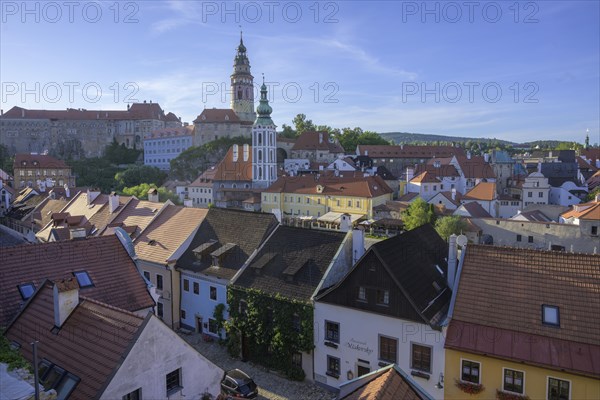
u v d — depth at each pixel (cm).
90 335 1966
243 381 3116
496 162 15000
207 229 4456
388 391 1609
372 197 10719
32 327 2198
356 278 3070
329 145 19812
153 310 2867
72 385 1794
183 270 4219
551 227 6900
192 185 15400
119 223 5003
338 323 3158
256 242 4034
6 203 10231
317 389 3228
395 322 2916
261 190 13762
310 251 3694
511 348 2519
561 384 2389
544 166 13212
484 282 2853
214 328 4012
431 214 8675
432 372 2786
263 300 3500
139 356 1828
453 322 2739
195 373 2062
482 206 10519
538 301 2655
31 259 2709
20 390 1541
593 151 18512
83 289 2689
